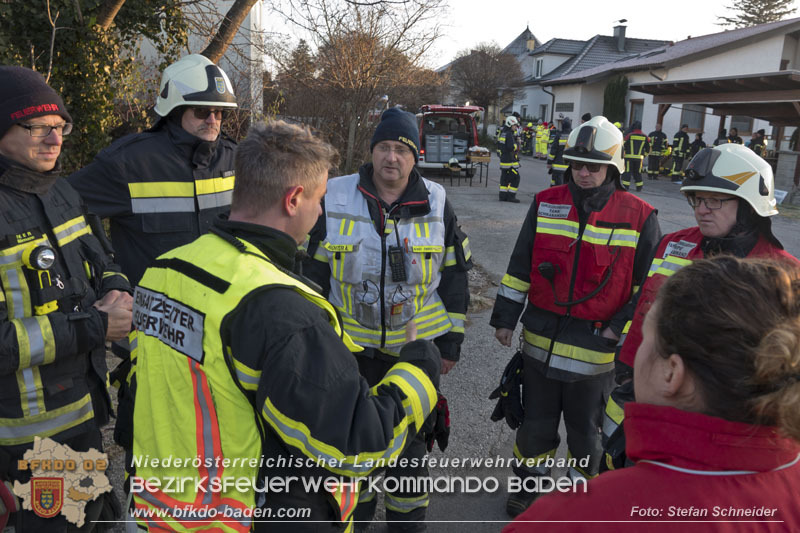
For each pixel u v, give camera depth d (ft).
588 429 9.39
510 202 42.75
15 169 6.40
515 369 9.80
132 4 22.66
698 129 75.56
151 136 9.32
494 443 11.92
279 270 4.62
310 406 4.15
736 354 2.71
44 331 6.14
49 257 6.44
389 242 8.54
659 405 3.08
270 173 4.61
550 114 119.03
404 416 4.73
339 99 37.19
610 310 8.96
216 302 4.31
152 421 4.71
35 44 19.51
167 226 9.27
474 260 25.88
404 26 35.40
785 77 44.14
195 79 9.00
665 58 78.43
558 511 3.07
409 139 8.28
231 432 4.37
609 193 9.01
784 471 2.99
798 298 2.81
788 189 48.67
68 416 6.83
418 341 5.37
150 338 4.78
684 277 3.05
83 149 21.03
